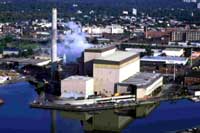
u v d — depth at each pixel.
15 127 183.75
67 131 180.12
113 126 188.12
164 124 189.25
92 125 189.88
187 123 189.88
